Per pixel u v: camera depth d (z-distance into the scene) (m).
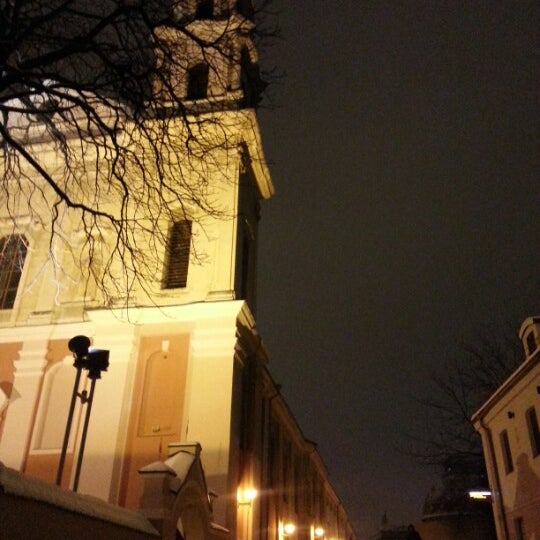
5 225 21.62
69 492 8.27
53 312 19.78
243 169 22.11
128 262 19.66
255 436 20.48
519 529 23.92
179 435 17.25
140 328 18.98
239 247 20.73
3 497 6.64
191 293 19.41
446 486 38.94
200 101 21.78
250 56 22.67
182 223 20.89
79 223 20.31
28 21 8.80
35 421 18.05
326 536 47.53
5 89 9.01
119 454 17.09
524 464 22.36
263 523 21.83
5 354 19.41
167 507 10.98
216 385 17.73
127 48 9.54
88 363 12.78
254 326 21.52
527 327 23.19
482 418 27.50
